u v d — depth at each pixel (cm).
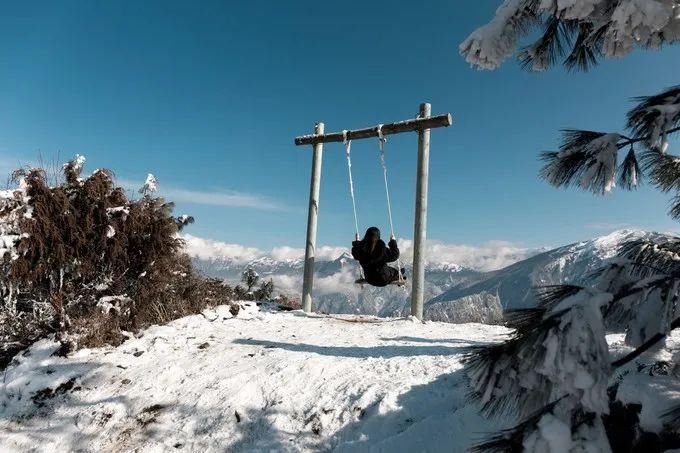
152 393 599
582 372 169
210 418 528
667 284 204
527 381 190
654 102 216
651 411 226
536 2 293
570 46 342
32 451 542
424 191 955
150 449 503
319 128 1106
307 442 463
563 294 201
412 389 505
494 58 313
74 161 825
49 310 786
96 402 602
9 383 666
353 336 776
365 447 432
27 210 743
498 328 834
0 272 759
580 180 262
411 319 920
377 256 850
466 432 405
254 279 1636
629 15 210
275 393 550
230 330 840
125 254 818
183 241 905
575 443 169
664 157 351
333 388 539
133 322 820
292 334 805
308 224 1099
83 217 797
